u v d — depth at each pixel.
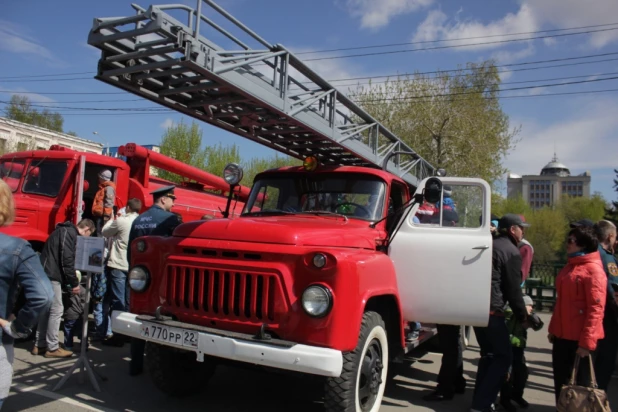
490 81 25.80
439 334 5.07
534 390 5.87
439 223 4.65
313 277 3.42
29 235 6.64
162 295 3.91
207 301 3.72
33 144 33.28
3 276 2.60
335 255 3.37
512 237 4.71
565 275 4.33
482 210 4.51
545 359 7.55
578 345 4.06
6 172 7.68
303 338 3.37
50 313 5.68
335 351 3.23
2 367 2.59
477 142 23.55
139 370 5.21
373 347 3.93
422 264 4.47
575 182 118.38
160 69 3.93
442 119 23.72
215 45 3.94
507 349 4.43
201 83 4.21
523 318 4.44
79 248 4.77
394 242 4.61
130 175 8.83
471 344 8.39
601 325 4.02
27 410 4.05
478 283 4.30
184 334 3.58
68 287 5.82
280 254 3.52
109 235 6.28
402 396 5.13
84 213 7.98
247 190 10.98
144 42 3.71
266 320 3.49
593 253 4.21
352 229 4.34
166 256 3.98
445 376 5.01
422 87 24.55
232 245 3.69
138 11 3.77
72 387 4.72
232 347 3.37
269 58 4.41
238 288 3.62
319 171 5.32
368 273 3.65
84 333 4.75
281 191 5.42
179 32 3.54
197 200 9.79
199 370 4.62
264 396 4.80
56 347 5.73
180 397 4.61
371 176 5.16
